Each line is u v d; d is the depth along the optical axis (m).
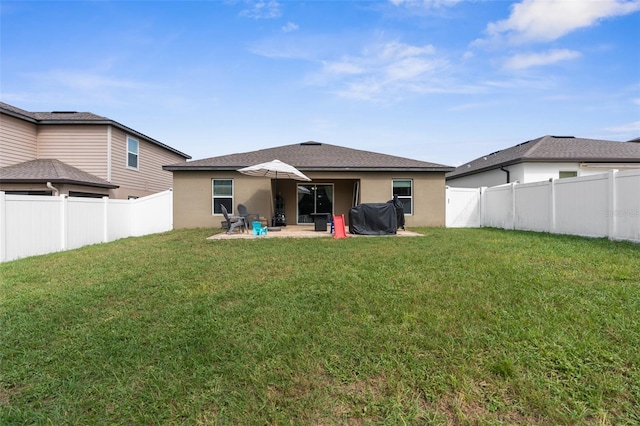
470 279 4.64
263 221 12.73
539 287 4.16
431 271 5.18
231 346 2.88
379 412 2.06
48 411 2.14
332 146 17.72
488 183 18.08
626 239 7.70
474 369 2.42
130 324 3.37
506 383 2.27
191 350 2.82
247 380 2.40
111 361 2.68
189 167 13.30
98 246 9.23
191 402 2.19
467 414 2.02
